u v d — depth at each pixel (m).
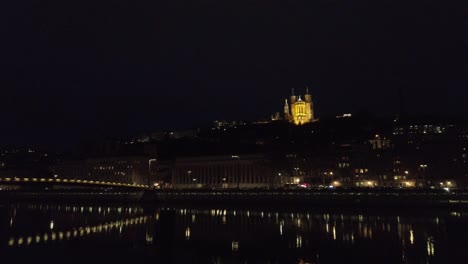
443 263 95.31
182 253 112.56
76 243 129.50
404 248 111.12
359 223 161.38
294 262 99.50
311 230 146.25
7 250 118.69
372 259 100.25
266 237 134.12
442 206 199.50
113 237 140.88
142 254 111.94
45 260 105.94
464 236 126.50
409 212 194.38
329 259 101.44
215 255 109.12
